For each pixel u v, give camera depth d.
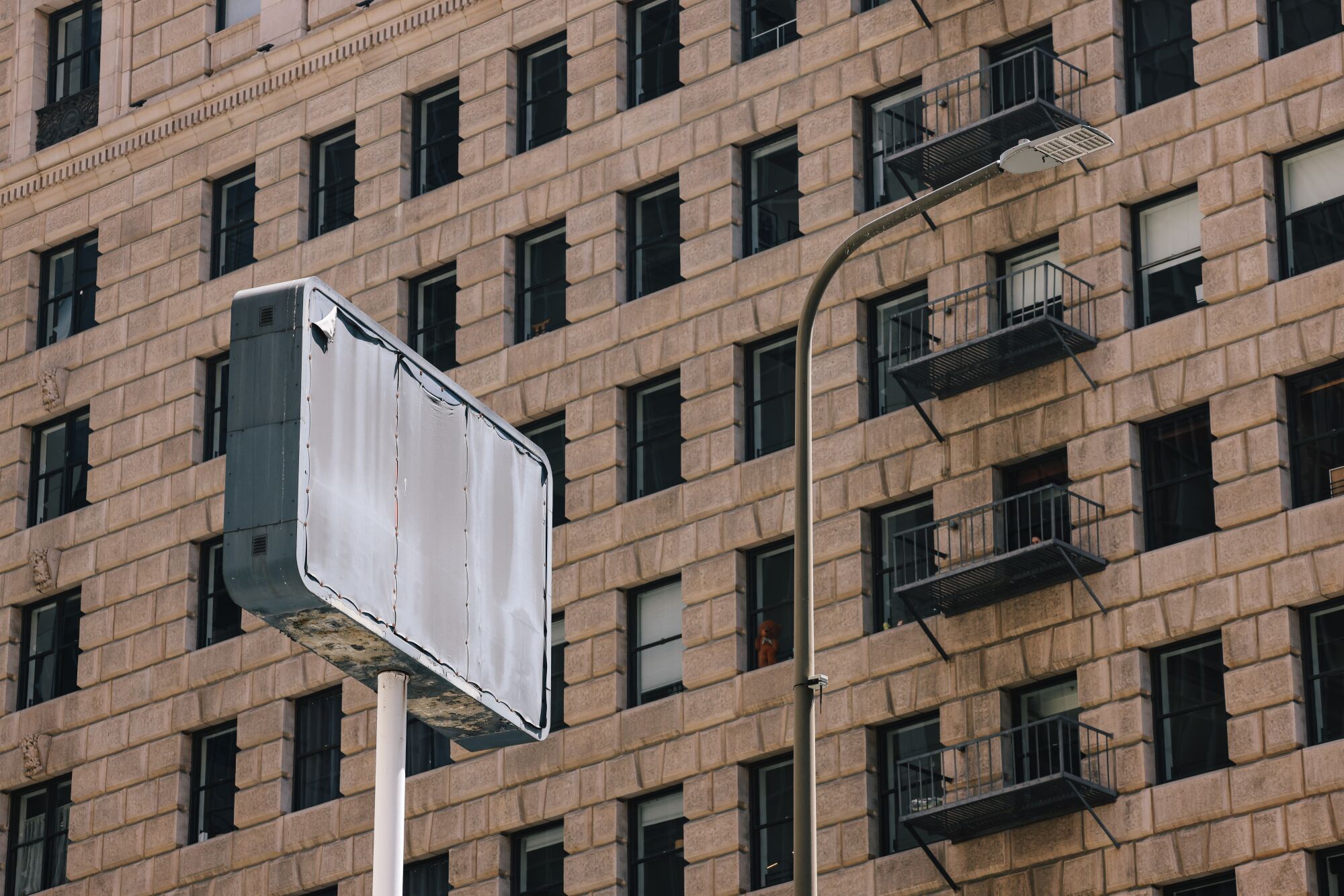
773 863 59.06
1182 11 58.38
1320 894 51.44
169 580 72.31
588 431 64.69
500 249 67.81
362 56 72.38
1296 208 55.69
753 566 61.31
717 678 60.66
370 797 65.88
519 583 26.41
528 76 69.62
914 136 61.34
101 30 80.00
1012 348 56.69
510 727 25.98
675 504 62.56
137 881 70.06
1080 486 56.12
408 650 24.06
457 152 70.19
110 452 74.81
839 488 59.88
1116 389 56.25
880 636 58.22
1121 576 55.06
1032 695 56.34
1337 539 52.59
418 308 69.69
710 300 63.38
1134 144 57.56
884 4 62.38
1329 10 56.31
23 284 78.88
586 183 66.69
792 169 63.66
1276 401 54.19
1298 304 54.41
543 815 62.62
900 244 60.50
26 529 76.06
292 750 68.50
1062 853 54.34
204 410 73.75
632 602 63.28
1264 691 52.66
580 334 65.56
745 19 65.81
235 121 75.06
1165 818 53.12
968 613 57.16
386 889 23.73
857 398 60.28
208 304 74.00
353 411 23.80
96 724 72.50
